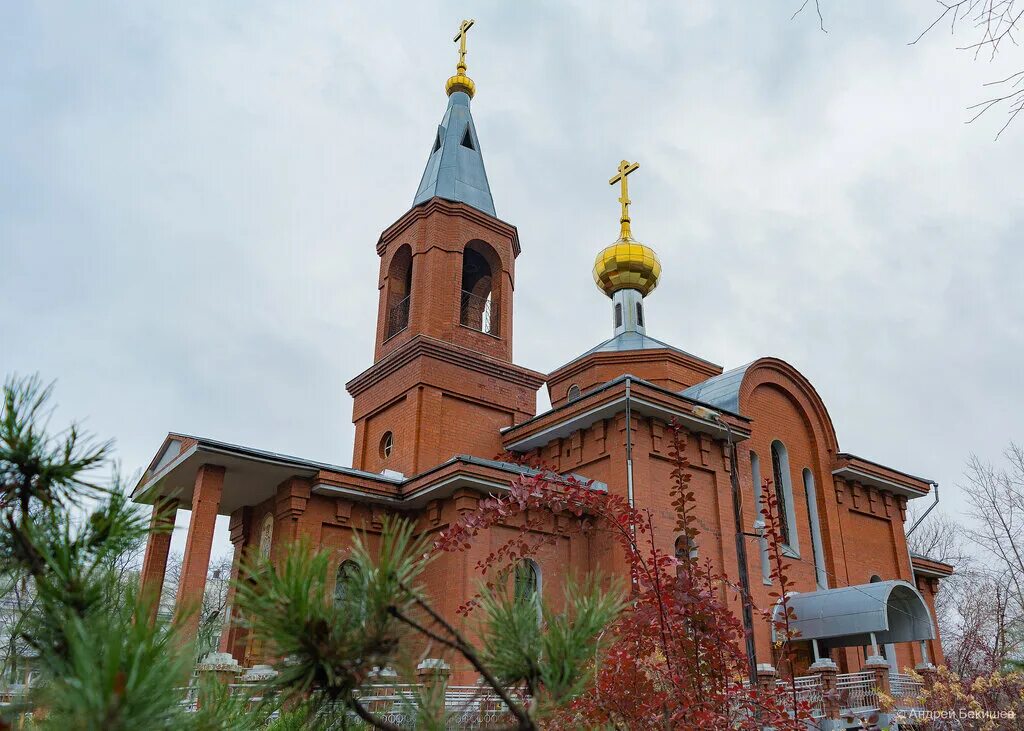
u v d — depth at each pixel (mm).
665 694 6059
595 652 2629
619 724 5742
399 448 23078
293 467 18094
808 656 20797
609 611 2717
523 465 20578
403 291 26656
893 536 26156
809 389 24938
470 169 27922
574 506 8031
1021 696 8938
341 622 2158
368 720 2207
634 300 32406
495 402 24188
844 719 14094
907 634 19250
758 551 21141
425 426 22703
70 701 1547
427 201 25828
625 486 19312
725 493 21000
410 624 2205
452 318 24516
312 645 2074
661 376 28969
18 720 1884
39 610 2082
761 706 6941
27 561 2098
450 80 30422
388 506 19547
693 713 6047
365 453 24609
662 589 6680
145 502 2381
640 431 20031
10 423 2160
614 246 32781
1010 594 19359
